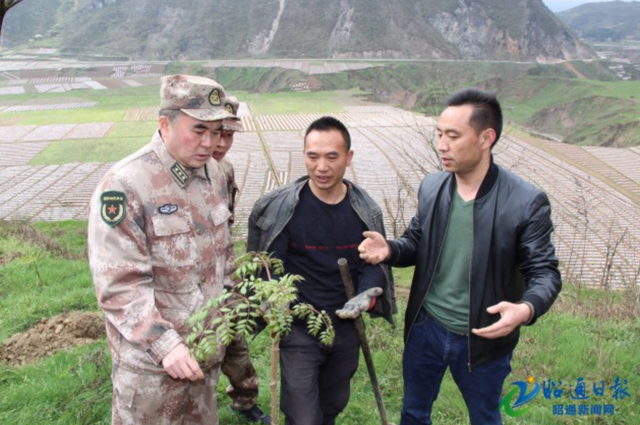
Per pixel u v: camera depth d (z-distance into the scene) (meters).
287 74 129.25
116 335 2.47
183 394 2.55
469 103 2.47
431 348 2.87
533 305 2.27
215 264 2.70
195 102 2.38
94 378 3.88
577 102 91.62
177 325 2.50
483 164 2.58
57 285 6.83
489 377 2.72
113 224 2.30
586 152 37.47
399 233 10.27
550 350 4.74
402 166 31.41
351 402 3.77
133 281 2.33
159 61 154.00
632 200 26.31
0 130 54.16
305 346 2.91
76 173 32.91
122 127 56.16
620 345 4.89
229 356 3.27
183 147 2.43
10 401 3.62
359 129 48.16
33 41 167.75
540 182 28.83
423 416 3.08
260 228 3.03
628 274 15.59
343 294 2.98
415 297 2.88
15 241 10.05
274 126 54.62
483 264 2.56
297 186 2.96
